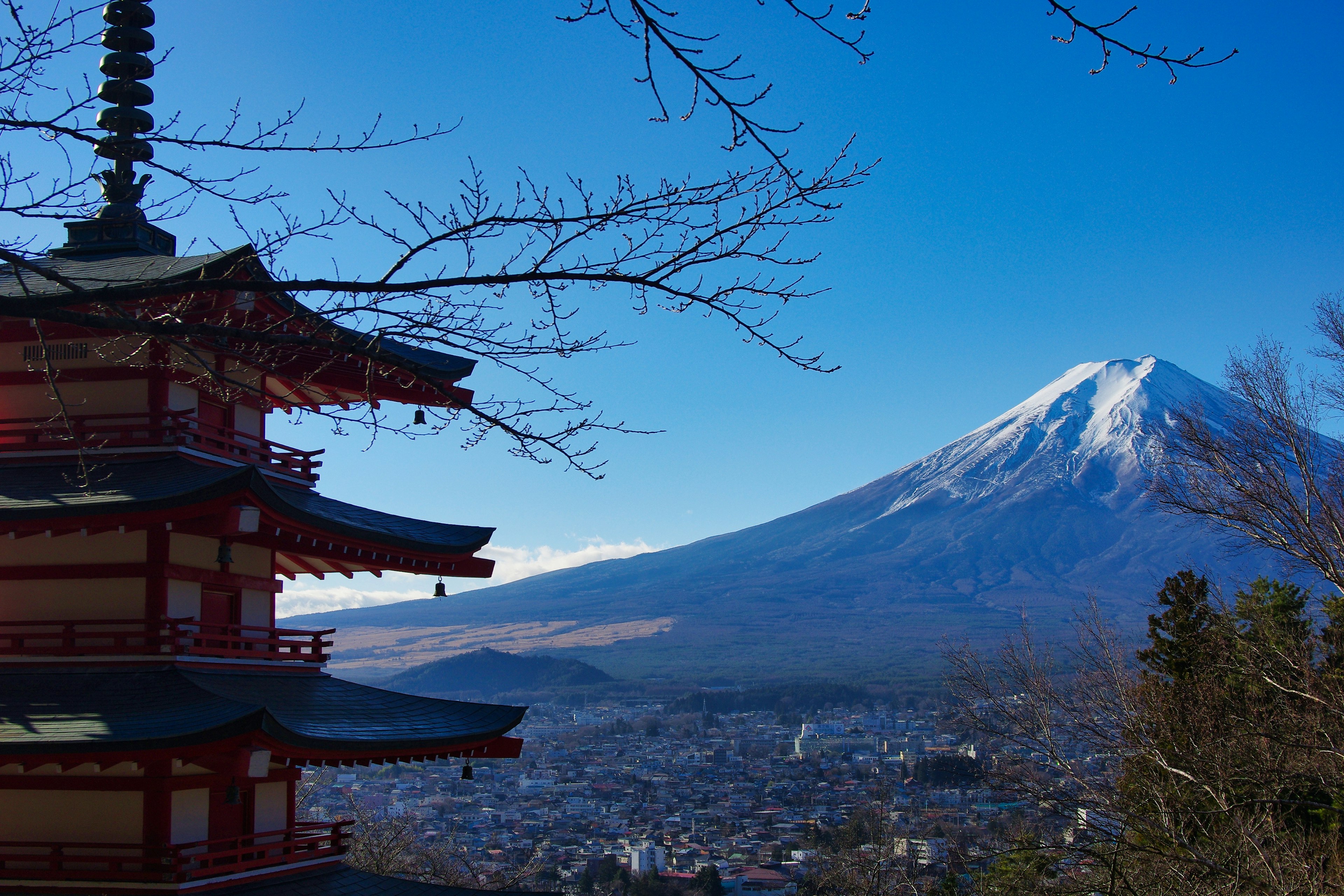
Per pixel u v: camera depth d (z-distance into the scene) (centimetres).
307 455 2002
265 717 1373
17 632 1634
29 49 862
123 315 957
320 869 1822
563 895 1917
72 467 1689
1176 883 2389
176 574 1644
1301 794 2617
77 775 1579
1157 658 2984
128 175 1798
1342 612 2998
